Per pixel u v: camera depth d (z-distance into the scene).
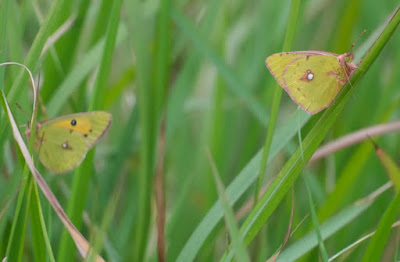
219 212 0.59
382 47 0.58
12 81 0.63
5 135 0.61
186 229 0.69
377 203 0.69
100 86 0.61
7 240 0.62
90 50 0.64
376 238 0.58
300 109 0.61
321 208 0.63
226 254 0.58
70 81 0.63
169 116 0.69
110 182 0.68
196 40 0.68
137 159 0.71
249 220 0.58
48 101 0.64
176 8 0.68
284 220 0.67
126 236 0.67
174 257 0.67
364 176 0.69
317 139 0.58
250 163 0.60
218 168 0.69
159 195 0.61
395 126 0.62
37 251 0.59
